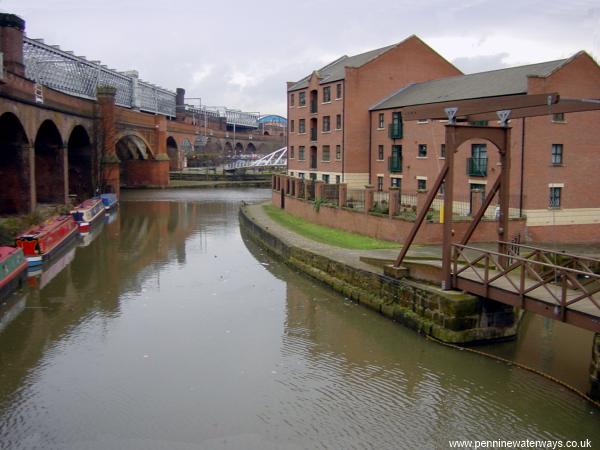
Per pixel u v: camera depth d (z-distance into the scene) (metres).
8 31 31.58
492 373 12.22
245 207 38.41
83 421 10.35
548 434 9.88
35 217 28.50
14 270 19.14
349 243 22.72
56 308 17.14
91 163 46.47
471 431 10.01
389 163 34.03
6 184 29.14
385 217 22.92
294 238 24.48
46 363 12.95
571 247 22.75
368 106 36.66
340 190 26.53
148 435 9.89
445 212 13.93
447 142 13.80
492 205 24.02
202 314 16.53
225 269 22.47
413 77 37.75
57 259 24.36
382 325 15.32
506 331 13.80
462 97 27.33
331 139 38.62
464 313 13.42
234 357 13.29
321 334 14.74
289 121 46.53
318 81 39.97
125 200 51.06
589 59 23.86
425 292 14.38
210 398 11.23
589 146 24.02
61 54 47.91
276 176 39.19
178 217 39.12
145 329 15.23
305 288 19.39
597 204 24.39
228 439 9.76
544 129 23.09
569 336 14.40
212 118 110.75
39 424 10.25
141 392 11.49
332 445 9.59
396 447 9.52
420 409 10.77
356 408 10.83
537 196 23.27
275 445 9.59
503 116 13.82
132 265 23.20
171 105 90.31
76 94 51.94
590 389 10.84
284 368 12.65
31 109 30.02
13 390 11.59
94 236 30.70
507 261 14.45
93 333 14.92
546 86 23.25
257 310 16.91
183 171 79.44
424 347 13.58
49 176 37.06
